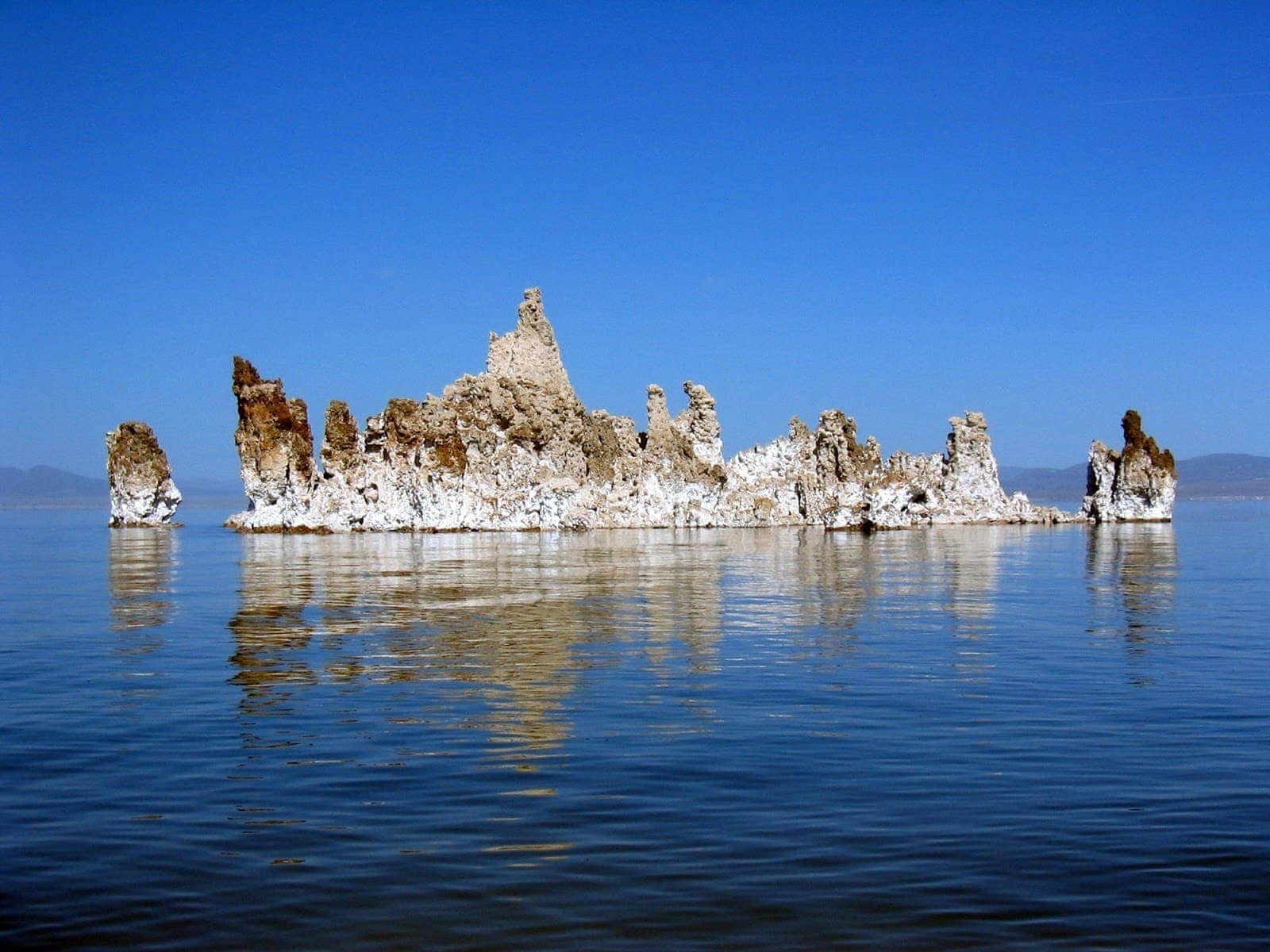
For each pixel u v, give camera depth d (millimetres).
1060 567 61906
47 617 37125
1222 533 112062
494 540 96375
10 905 12172
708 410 148375
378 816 15047
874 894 12273
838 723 20500
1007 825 14531
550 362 128750
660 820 14766
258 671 26141
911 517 134250
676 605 41062
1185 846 13711
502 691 23641
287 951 11039
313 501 114000
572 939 11219
